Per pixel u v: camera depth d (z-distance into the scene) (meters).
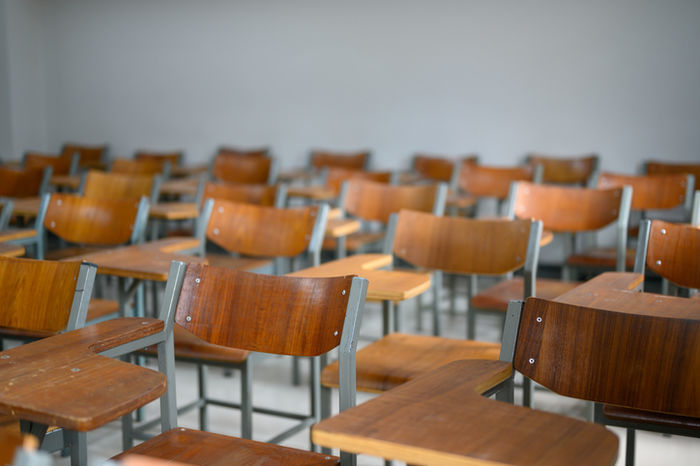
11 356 1.36
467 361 1.41
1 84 7.28
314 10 6.41
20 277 1.79
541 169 4.82
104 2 7.21
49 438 1.82
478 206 5.09
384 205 3.80
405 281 2.14
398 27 6.14
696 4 5.25
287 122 6.64
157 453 1.50
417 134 6.18
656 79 5.41
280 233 2.92
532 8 5.69
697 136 5.34
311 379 2.54
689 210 3.98
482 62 5.89
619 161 5.57
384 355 2.18
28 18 7.38
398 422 1.11
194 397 3.10
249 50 6.70
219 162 5.66
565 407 2.97
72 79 7.44
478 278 5.49
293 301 1.65
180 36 6.95
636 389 1.40
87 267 1.72
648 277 4.99
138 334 1.55
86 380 1.25
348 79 6.37
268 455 1.50
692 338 1.38
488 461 0.99
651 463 2.47
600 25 5.51
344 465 1.41
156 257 2.47
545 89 5.72
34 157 5.95
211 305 1.70
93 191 4.14
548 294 2.90
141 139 7.24
